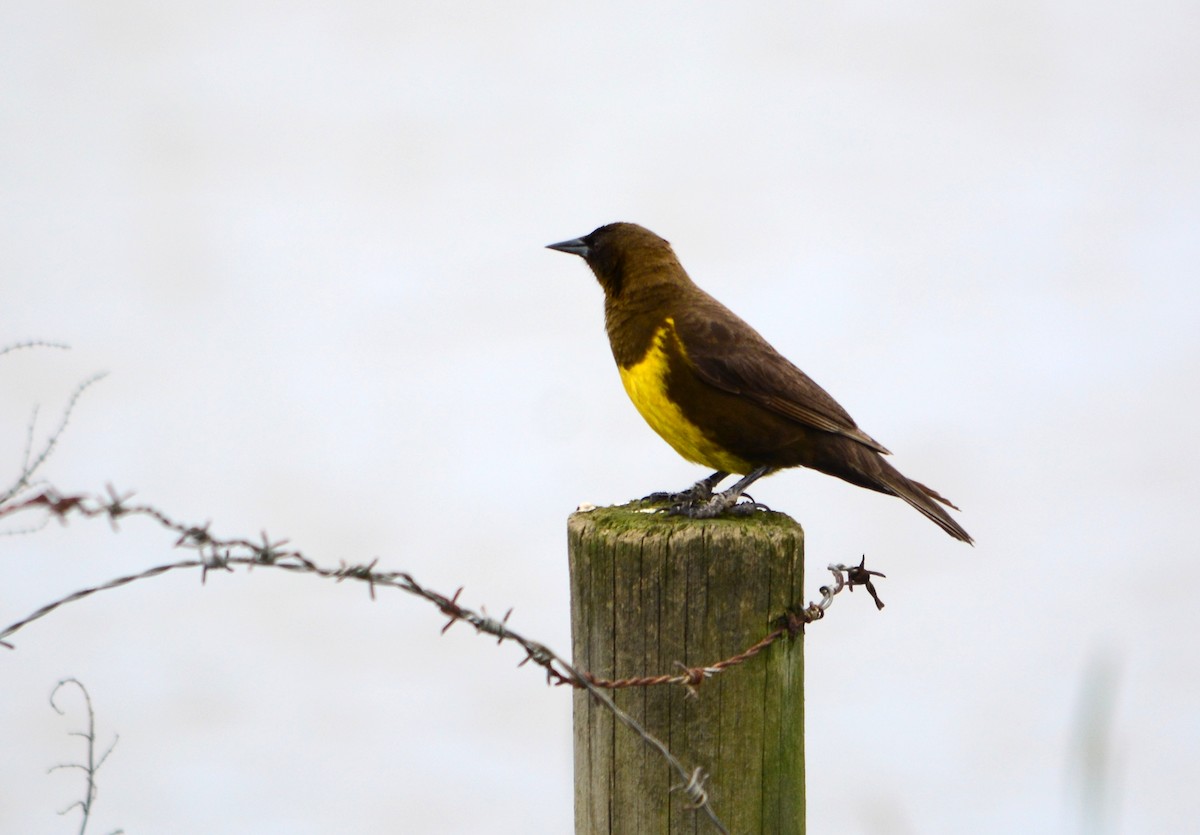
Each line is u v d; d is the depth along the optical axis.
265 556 5.97
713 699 6.95
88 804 6.82
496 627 6.42
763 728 7.03
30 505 5.13
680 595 6.94
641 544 6.94
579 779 7.34
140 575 5.71
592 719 7.12
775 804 7.11
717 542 6.93
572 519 7.40
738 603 6.95
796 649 7.18
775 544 6.96
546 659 6.55
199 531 5.66
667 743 6.97
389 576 6.25
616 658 7.02
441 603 6.34
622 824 7.08
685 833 6.99
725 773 6.98
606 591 7.02
